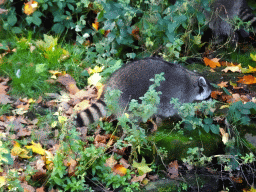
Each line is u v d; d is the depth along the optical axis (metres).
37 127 3.80
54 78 4.56
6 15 5.05
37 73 4.51
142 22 4.99
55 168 3.04
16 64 4.61
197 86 4.11
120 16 4.71
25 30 5.16
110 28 4.66
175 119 4.15
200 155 3.65
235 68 4.84
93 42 5.22
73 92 4.39
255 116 4.04
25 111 3.94
